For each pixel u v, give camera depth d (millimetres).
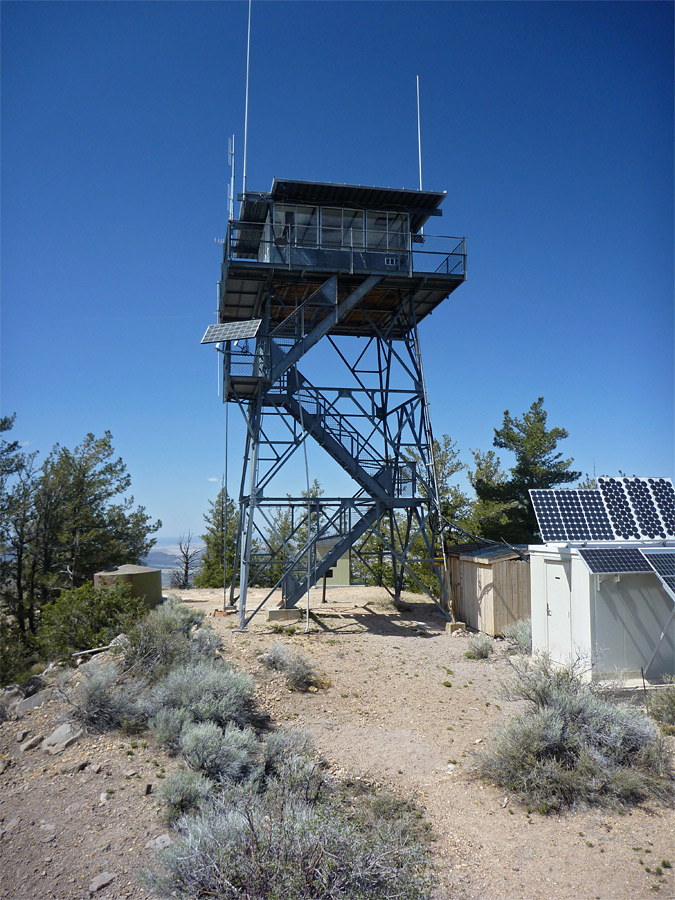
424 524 20094
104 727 9266
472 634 17609
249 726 9617
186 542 44469
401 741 9547
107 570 18359
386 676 13211
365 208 19734
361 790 7762
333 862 5109
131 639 12375
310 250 18797
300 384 20359
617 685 10477
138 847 6270
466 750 9086
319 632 17578
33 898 5496
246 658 13398
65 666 12469
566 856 6156
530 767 7719
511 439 29922
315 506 19812
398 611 21562
